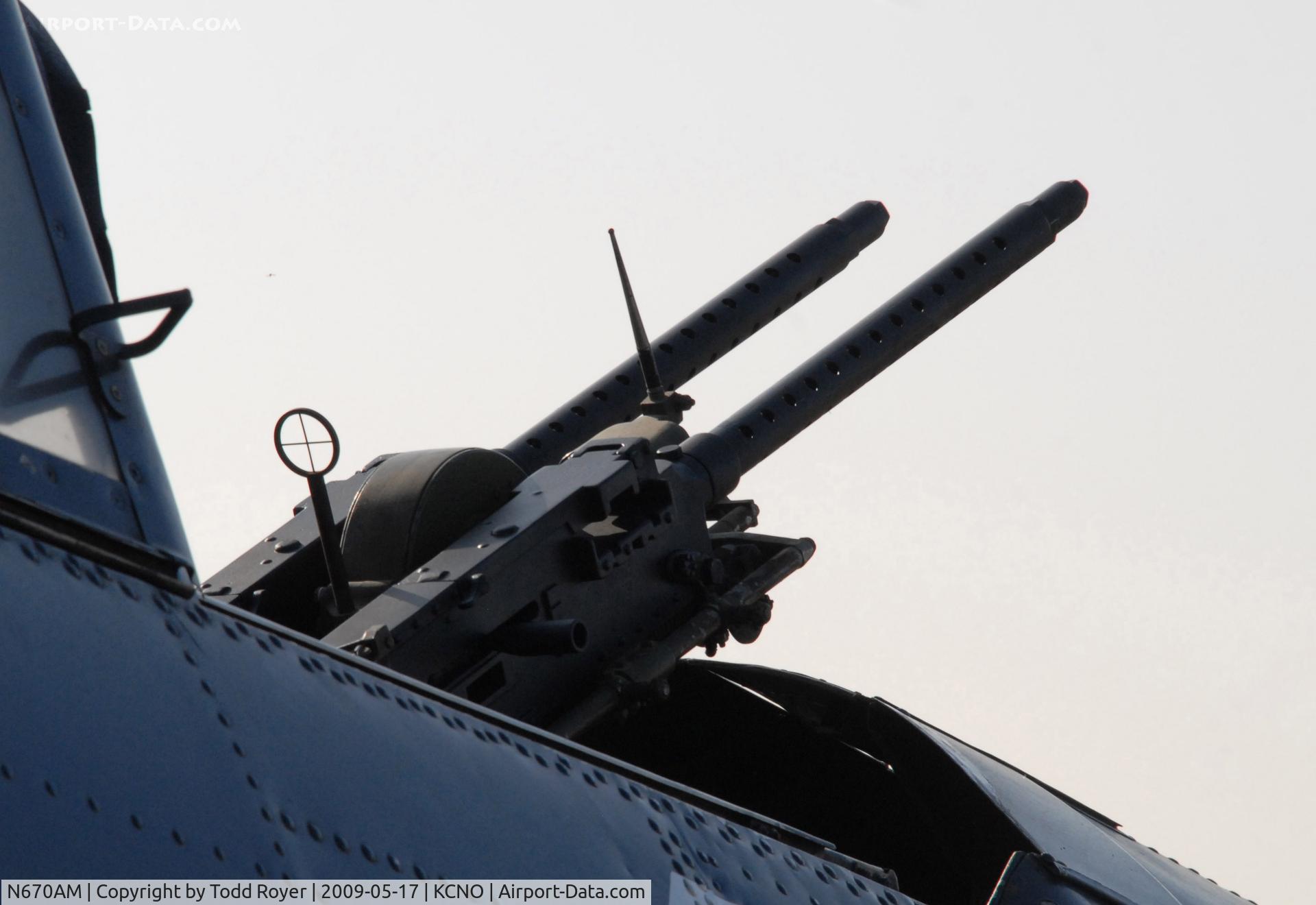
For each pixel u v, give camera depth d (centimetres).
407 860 846
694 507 1702
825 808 1711
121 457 871
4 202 890
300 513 1667
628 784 1046
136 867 730
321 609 1461
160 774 768
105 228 1178
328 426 1427
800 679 1608
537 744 1019
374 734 900
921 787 1507
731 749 1727
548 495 1544
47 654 762
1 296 857
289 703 869
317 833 816
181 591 870
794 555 1741
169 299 885
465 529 1549
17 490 801
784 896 1073
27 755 721
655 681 1566
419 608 1388
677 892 985
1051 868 1320
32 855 698
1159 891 1447
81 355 880
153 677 803
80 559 823
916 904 1191
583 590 1535
